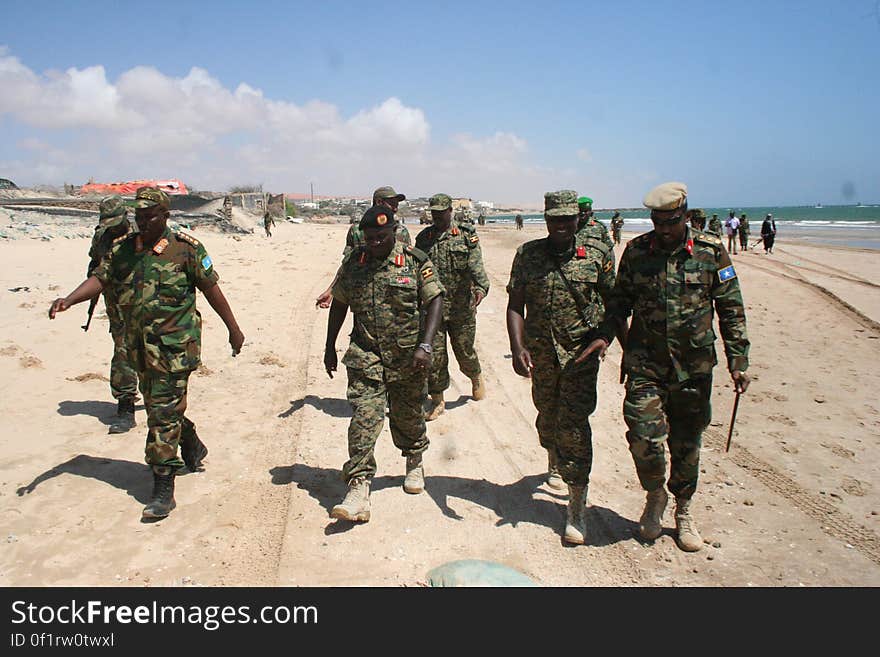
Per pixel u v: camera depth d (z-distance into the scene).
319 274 17.00
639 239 4.39
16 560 4.08
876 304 13.84
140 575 4.02
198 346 4.79
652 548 4.51
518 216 55.00
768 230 29.38
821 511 5.02
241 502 4.96
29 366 7.69
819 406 7.38
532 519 4.89
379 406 4.68
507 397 7.80
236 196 69.06
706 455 6.07
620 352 9.99
